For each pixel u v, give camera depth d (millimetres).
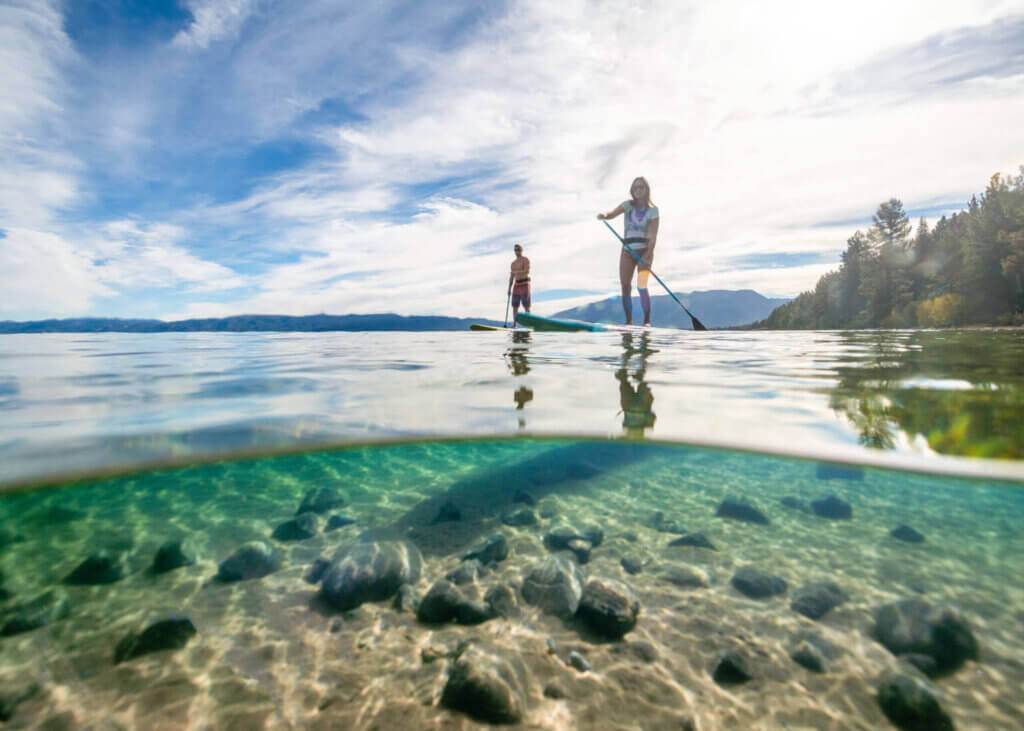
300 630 1660
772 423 2480
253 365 5129
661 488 3215
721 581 1965
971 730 1203
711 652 1531
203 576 2061
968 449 2008
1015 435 2148
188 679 1401
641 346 6855
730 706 1305
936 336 10867
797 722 1247
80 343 10602
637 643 1570
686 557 2184
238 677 1414
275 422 2564
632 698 1333
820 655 1487
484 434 2633
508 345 7406
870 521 2590
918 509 2760
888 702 1293
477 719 1250
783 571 2039
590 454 3545
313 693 1352
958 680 1381
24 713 1261
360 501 3016
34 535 2523
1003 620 1656
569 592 1849
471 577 1980
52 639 1588
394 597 1875
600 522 2621
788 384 3447
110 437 2264
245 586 1973
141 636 1571
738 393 3189
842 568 2062
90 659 1483
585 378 3828
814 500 2896
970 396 2918
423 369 4516
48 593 1892
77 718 1246
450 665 1468
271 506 3002
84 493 2779
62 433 2332
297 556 2266
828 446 2236
